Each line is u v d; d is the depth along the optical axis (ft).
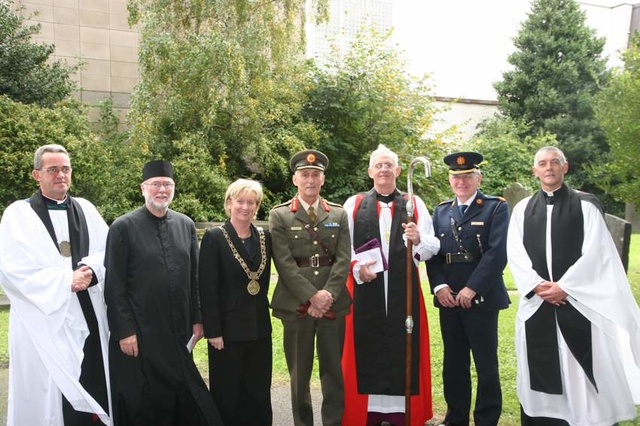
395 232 13.58
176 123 43.34
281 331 20.94
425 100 51.31
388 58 50.65
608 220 16.93
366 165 48.88
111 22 50.98
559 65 64.75
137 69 52.01
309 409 12.61
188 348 12.34
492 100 70.85
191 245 12.66
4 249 11.57
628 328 11.96
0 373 16.96
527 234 12.99
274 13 44.65
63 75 43.98
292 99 46.88
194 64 40.34
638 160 28.66
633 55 29.91
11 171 34.14
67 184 12.33
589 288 12.09
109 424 11.91
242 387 12.39
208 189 42.14
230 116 44.80
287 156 47.29
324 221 12.76
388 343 13.37
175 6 43.06
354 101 48.70
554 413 12.67
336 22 66.08
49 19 48.93
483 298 12.88
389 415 13.82
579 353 12.20
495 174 58.70
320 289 12.48
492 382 12.84
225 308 12.15
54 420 11.80
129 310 11.66
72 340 11.96
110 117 47.98
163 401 11.80
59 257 12.02
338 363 12.66
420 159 12.70
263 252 12.50
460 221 13.53
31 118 36.73
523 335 12.96
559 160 12.80
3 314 22.70
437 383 16.33
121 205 39.60
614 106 29.58
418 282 13.58
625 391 12.42
